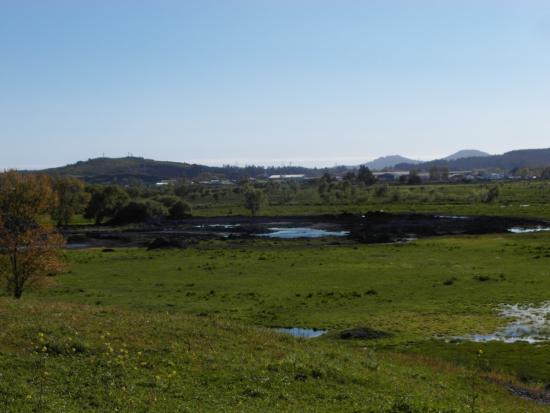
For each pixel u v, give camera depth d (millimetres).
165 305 55969
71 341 25172
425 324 46656
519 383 30266
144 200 168000
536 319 47594
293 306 55344
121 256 92125
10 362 22156
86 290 64125
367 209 184250
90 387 20484
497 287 61000
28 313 30438
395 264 78812
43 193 60625
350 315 50875
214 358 25609
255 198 179125
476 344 40125
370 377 25531
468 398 24750
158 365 23891
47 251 57094
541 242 98250
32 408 17828
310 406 20656
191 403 19828
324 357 28172
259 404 20312
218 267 79312
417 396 23297
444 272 71125
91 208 166125
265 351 27922
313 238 115625
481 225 130125
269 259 86250
